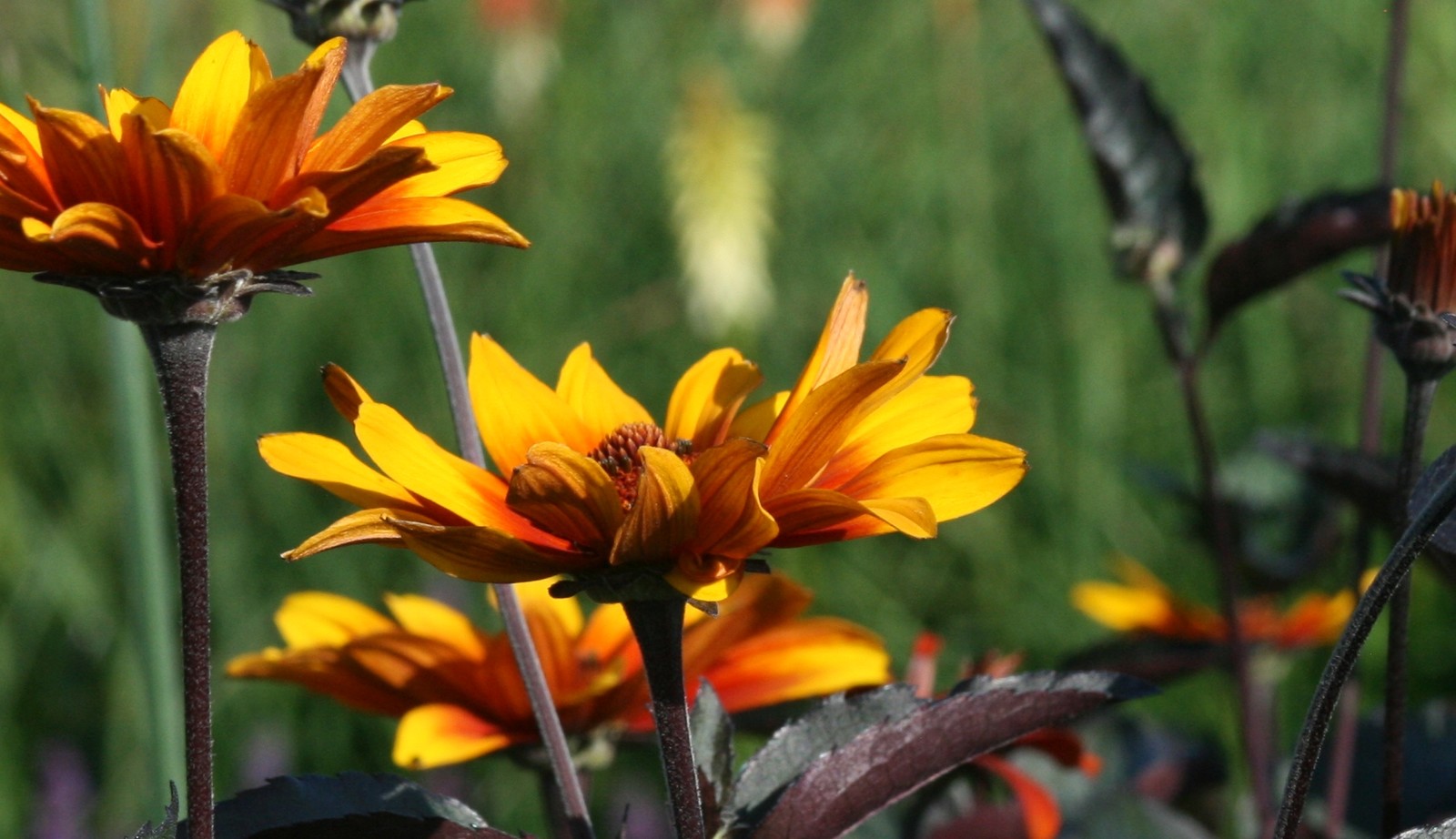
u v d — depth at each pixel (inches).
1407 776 29.9
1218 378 62.1
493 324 63.7
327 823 24.4
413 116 23.6
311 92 23.1
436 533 23.2
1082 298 65.3
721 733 25.0
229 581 51.8
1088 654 32.4
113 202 23.2
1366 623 23.8
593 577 23.6
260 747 44.6
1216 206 62.4
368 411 24.0
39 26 39.2
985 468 23.8
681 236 60.6
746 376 25.8
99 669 50.6
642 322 66.5
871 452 24.5
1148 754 32.4
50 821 42.3
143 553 32.6
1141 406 62.3
